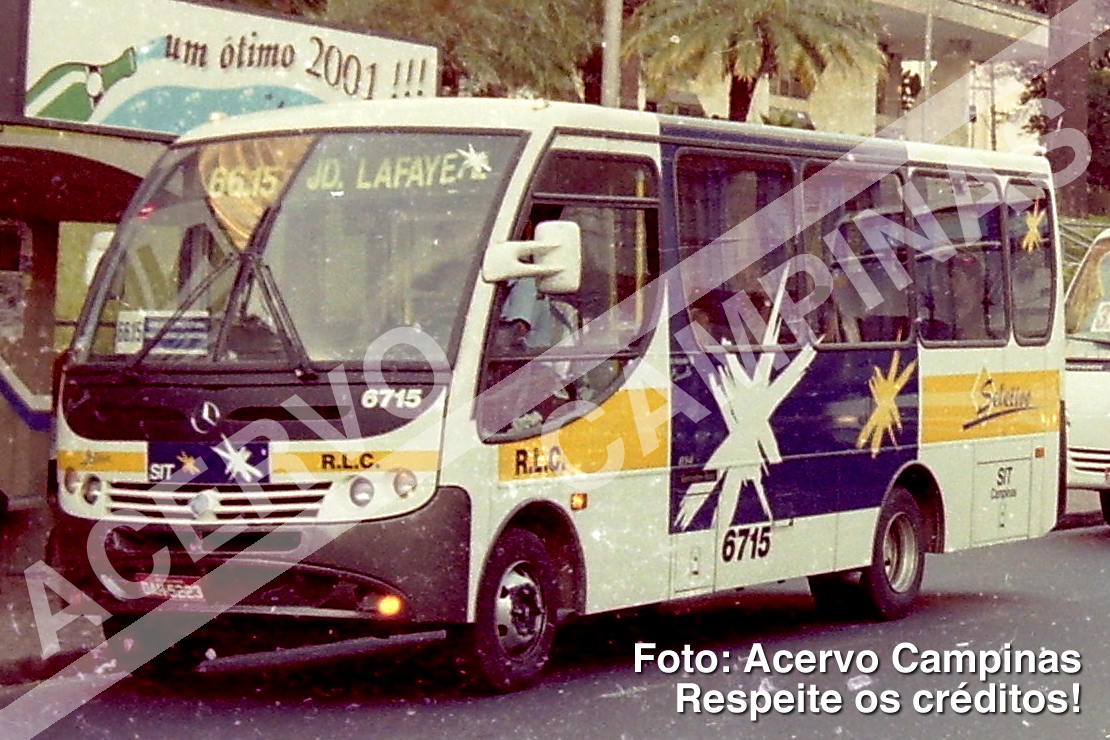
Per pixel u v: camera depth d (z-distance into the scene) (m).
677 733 10.09
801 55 39.31
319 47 19.61
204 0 18.38
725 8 39.31
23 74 16.94
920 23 49.25
